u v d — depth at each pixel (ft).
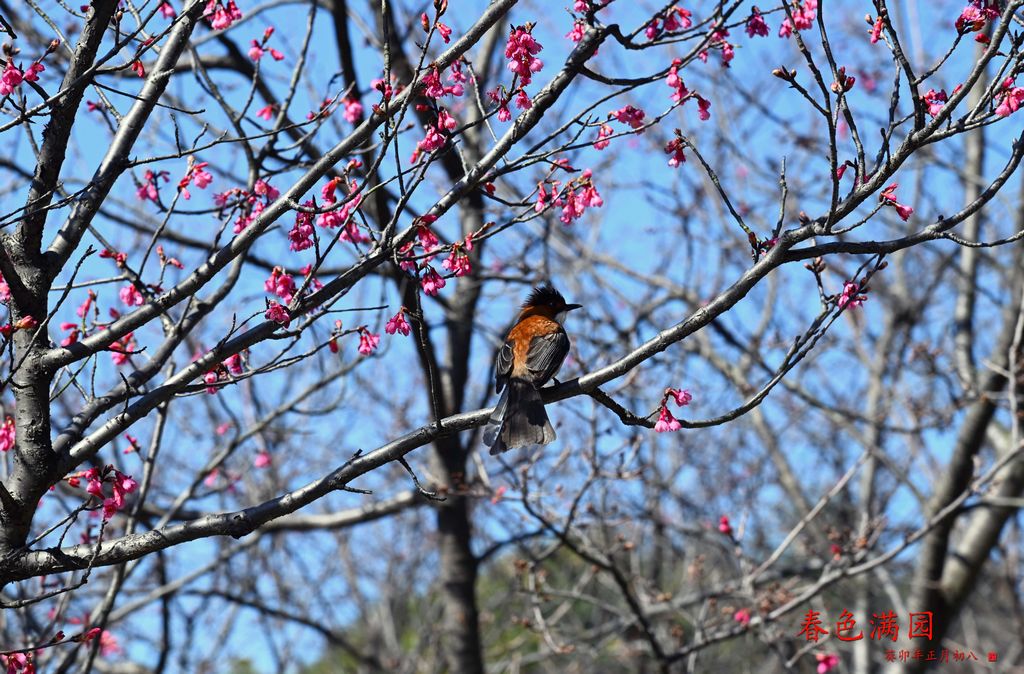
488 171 27.96
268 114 35.45
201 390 26.96
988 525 56.49
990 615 73.61
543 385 30.17
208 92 32.78
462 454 57.77
